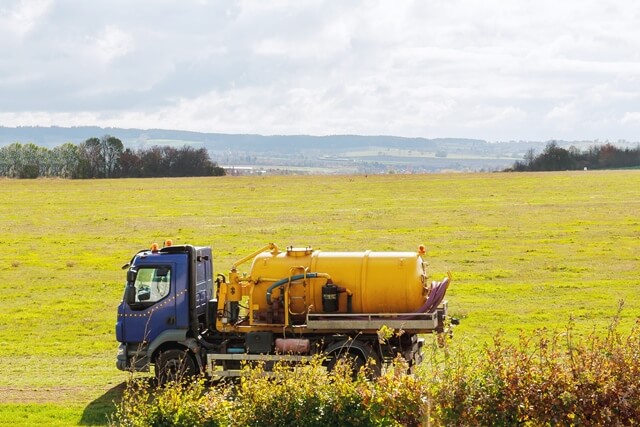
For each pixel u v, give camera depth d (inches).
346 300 828.6
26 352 1143.6
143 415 584.4
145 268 878.4
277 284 839.7
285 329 834.2
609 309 1328.7
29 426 746.8
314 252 855.7
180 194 3489.2
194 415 574.9
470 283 1598.2
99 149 5930.1
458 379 545.3
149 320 865.5
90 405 830.5
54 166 5880.9
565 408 525.0
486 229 2336.4
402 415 547.5
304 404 566.6
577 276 1654.8
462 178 4175.7
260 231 2337.6
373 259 836.0
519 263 1814.7
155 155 6048.2
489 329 1184.8
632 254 1893.5
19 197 3425.2
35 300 1556.3
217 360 850.8
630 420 518.9
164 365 865.5
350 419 557.0
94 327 1322.6
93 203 3174.2
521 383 537.3
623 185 3511.3
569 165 6250.0
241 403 579.2
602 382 524.7
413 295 823.7
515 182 3814.0
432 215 2655.0
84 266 1903.3
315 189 3651.6
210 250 926.4
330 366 809.5
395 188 3639.3
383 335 652.7
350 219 2578.7
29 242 2260.1
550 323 1227.2
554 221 2464.3
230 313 859.4
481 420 534.3
